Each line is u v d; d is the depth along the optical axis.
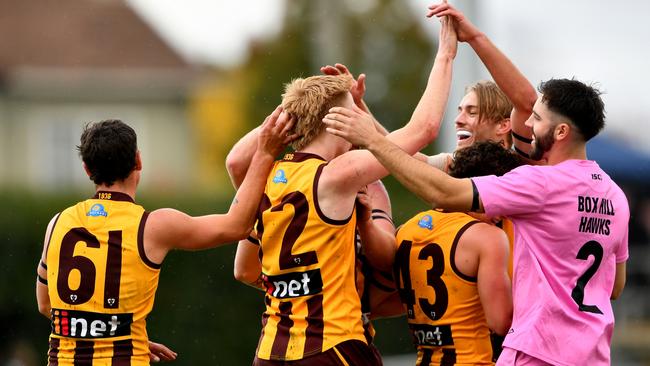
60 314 18.27
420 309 19.12
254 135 20.22
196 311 55.25
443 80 19.25
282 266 17.92
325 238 17.75
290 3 115.06
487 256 18.39
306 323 17.70
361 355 17.75
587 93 18.31
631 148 64.50
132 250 18.22
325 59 105.12
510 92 20.48
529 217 17.95
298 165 18.20
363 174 17.67
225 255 55.59
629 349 53.59
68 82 126.44
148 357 18.59
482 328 18.80
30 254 55.94
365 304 20.25
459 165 19.22
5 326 55.38
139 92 128.75
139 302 18.34
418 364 19.36
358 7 115.25
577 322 17.77
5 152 125.56
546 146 18.55
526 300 17.97
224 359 55.56
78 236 18.39
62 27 134.88
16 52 129.38
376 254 19.28
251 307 55.97
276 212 17.97
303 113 18.25
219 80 125.00
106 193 18.70
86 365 18.03
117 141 18.48
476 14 42.66
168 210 18.66
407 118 110.12
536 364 17.72
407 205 61.19
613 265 18.59
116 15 139.00
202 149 120.06
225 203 61.56
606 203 18.30
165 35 141.25
